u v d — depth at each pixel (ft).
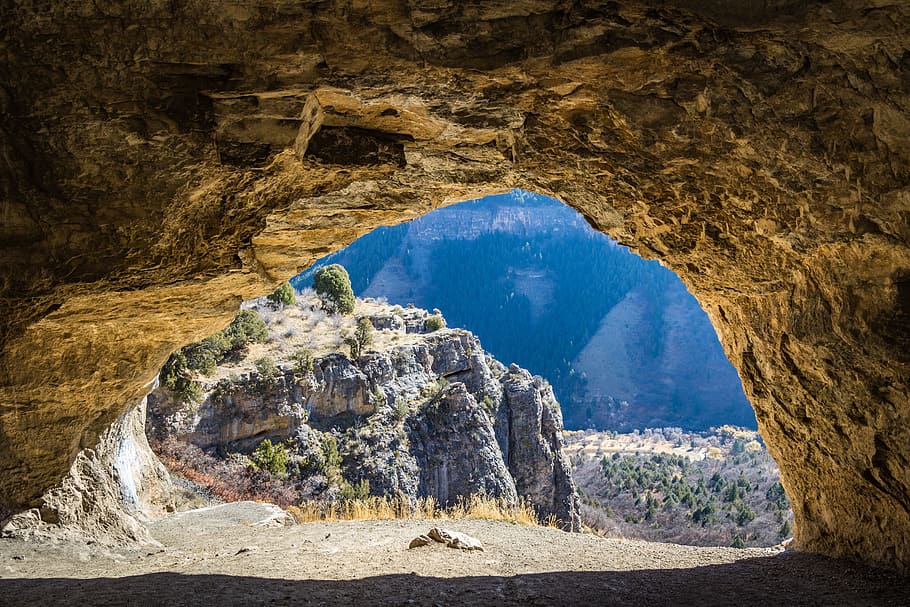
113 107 17.84
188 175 19.81
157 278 23.35
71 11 16.16
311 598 20.62
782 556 28.63
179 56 17.19
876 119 16.60
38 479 29.35
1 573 25.08
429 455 106.32
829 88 16.62
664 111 19.35
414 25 16.65
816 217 20.30
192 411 87.92
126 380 30.19
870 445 22.94
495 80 19.04
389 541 32.09
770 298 25.62
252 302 121.19
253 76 17.92
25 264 19.65
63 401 28.45
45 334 25.48
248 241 25.17
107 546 30.96
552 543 32.71
